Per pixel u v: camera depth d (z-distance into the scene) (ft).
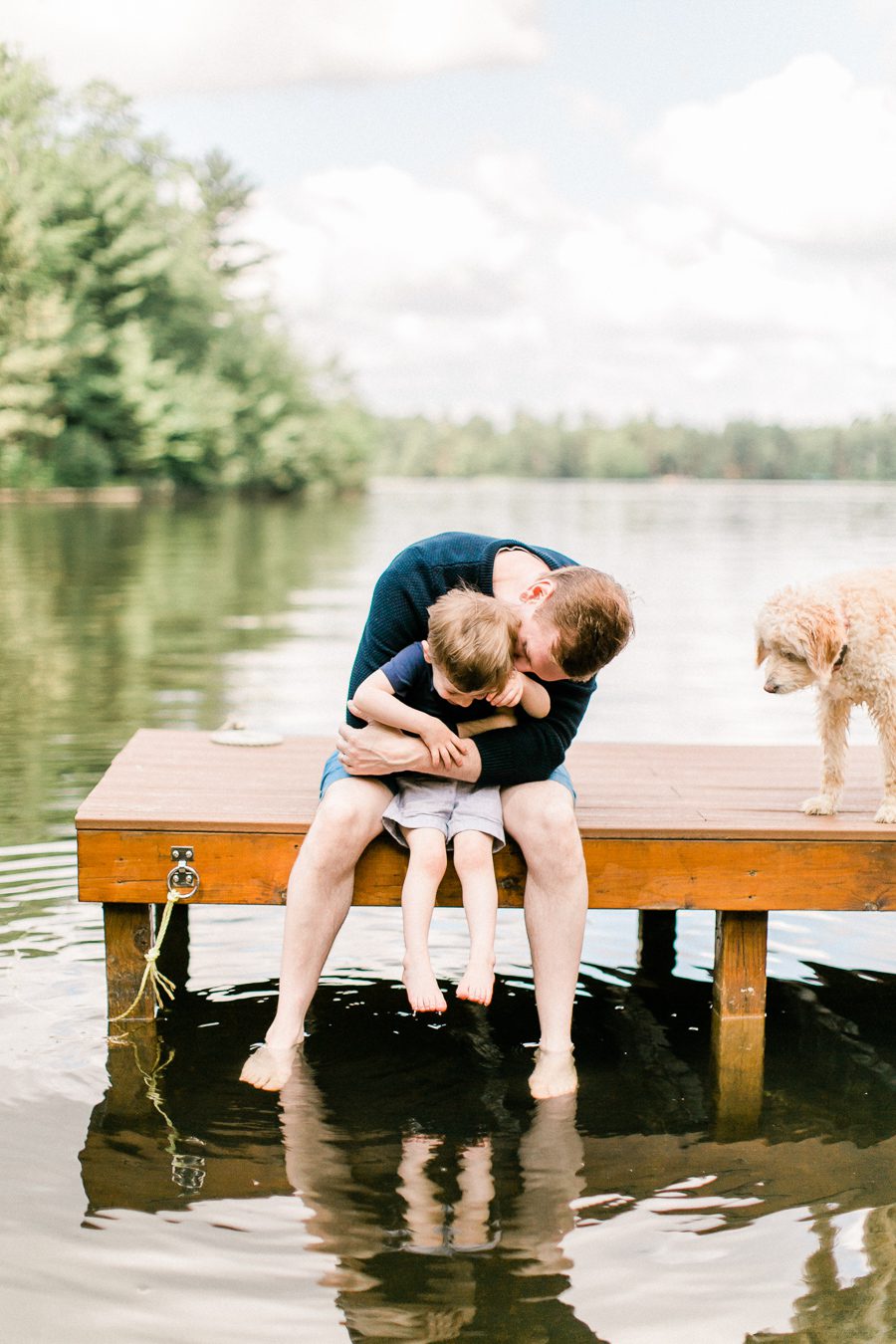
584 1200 8.39
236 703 24.94
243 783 12.32
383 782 10.69
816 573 56.70
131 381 122.72
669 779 13.00
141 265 127.44
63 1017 10.92
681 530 92.63
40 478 115.85
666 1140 9.25
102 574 50.90
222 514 107.76
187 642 33.22
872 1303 7.36
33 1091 9.68
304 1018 10.93
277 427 154.92
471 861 10.29
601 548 72.74
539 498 182.50
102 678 27.61
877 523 104.83
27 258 114.11
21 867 14.25
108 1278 7.44
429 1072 10.27
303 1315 7.17
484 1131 9.32
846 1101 9.99
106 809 11.09
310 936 10.34
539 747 10.47
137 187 131.85
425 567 10.66
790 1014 11.74
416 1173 8.67
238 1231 7.93
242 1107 9.56
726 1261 7.74
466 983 9.67
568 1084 10.04
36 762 19.33
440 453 360.28
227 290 171.12
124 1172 8.57
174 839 10.79
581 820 11.14
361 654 10.91
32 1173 8.53
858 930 13.93
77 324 119.24
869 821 11.23
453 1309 7.25
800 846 10.94
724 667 31.48
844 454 347.56
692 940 13.67
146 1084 9.87
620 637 10.07
